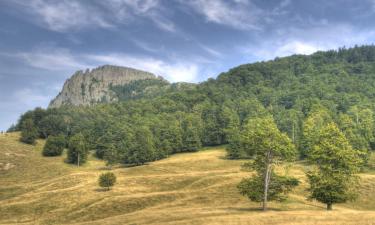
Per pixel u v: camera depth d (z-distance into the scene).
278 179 63.34
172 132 192.25
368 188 86.25
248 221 47.09
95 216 76.50
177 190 98.25
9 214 84.88
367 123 156.00
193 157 167.12
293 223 44.75
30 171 156.62
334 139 63.31
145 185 106.75
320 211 56.06
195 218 52.78
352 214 49.88
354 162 61.16
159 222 53.19
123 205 81.25
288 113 197.25
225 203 77.62
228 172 120.25
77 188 104.00
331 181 59.94
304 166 124.25
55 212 82.75
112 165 160.12
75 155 172.38
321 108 193.38
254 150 63.06
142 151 162.38
